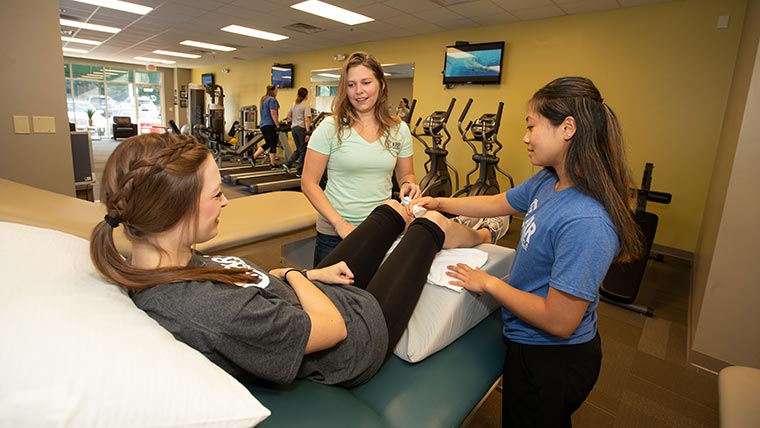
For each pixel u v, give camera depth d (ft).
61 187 9.20
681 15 13.10
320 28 20.79
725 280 6.54
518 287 3.53
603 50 14.89
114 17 20.36
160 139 2.35
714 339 6.77
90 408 1.54
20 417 1.44
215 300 2.26
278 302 2.52
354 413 2.73
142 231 2.34
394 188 13.55
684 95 13.28
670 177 13.76
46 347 1.63
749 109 6.01
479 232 5.34
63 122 9.02
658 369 6.88
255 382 2.80
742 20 12.00
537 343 3.41
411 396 3.26
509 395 3.62
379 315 3.26
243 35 23.50
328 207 5.13
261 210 6.66
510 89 17.66
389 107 5.41
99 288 2.21
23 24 8.25
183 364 1.88
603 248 2.81
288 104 30.17
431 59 20.53
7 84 8.21
